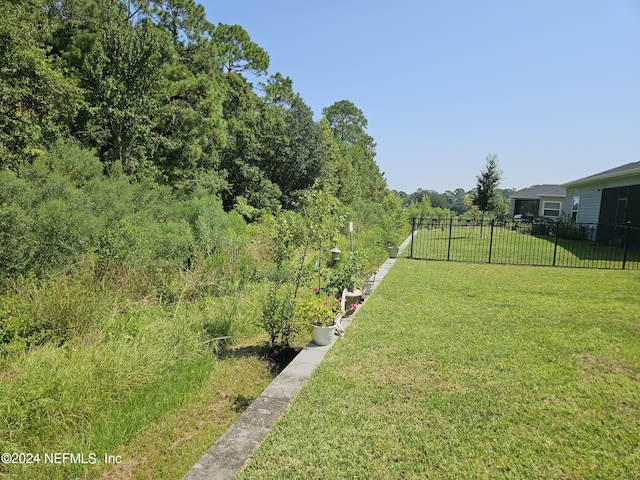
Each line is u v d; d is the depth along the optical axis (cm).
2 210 491
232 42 2320
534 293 683
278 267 492
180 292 561
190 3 1738
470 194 3191
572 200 1962
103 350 355
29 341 381
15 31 733
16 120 767
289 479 215
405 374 348
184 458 261
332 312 448
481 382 332
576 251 1314
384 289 714
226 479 214
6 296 436
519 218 2791
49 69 823
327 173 2545
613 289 717
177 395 329
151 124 1201
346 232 1330
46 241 521
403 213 2269
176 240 665
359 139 5459
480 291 698
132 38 1124
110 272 537
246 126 2142
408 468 225
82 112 1060
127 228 593
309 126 2453
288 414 282
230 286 615
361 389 320
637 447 244
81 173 807
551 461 231
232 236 821
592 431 262
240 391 355
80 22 1146
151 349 366
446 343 425
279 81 2598
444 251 1352
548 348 410
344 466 226
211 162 1648
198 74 1460
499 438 254
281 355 432
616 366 366
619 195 1407
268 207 2120
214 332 466
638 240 1268
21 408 262
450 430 262
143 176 1105
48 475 236
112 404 305
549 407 292
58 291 433
